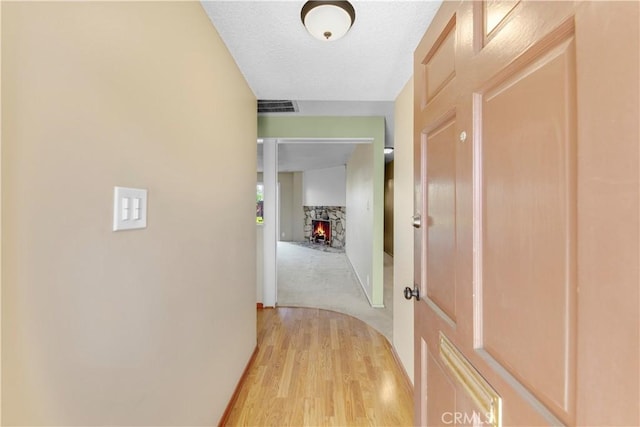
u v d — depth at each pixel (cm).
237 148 168
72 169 58
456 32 81
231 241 159
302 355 222
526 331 54
